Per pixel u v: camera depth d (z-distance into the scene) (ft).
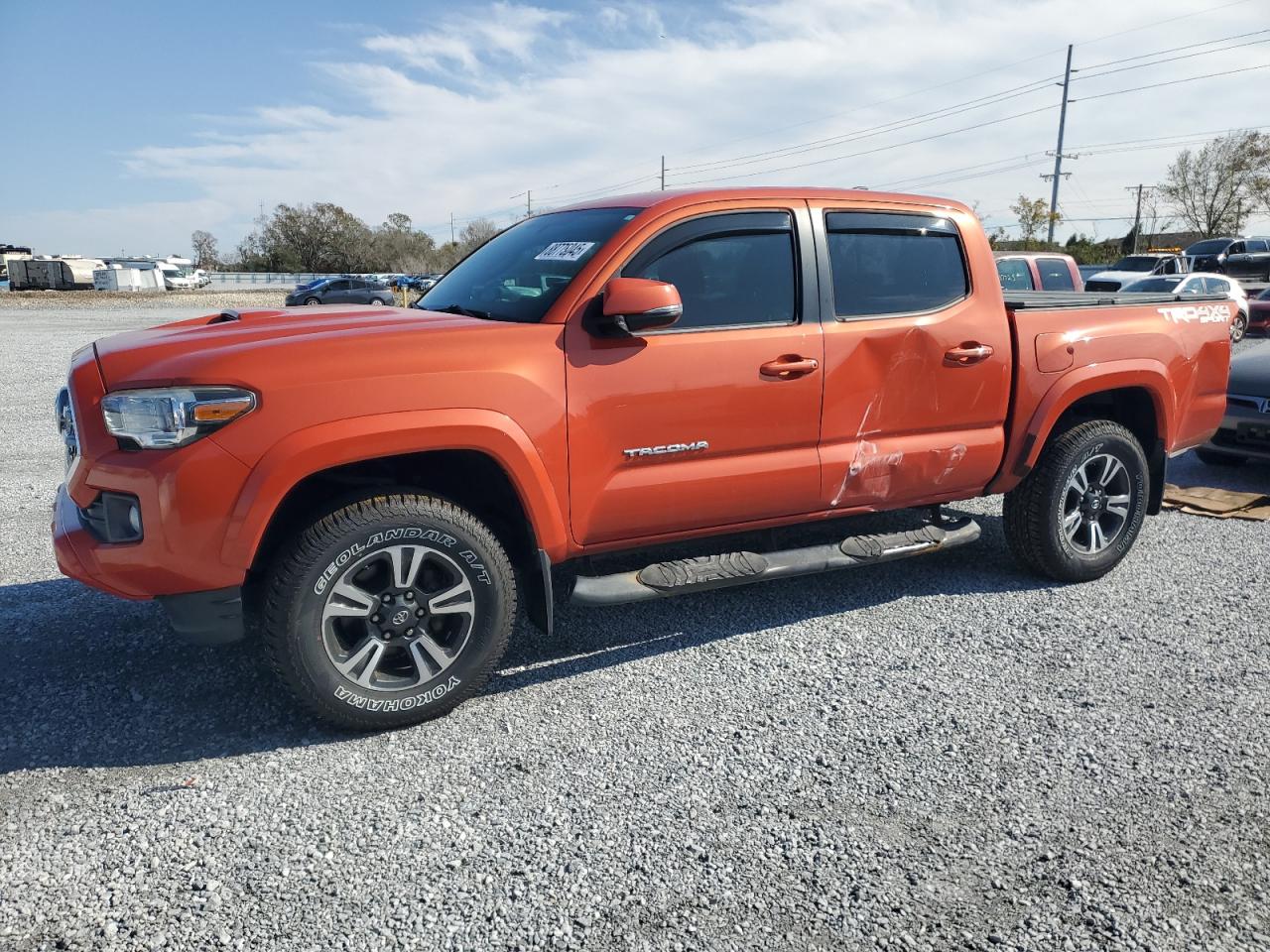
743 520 12.52
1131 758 9.85
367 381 9.68
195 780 9.40
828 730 10.46
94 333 71.87
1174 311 15.84
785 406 12.17
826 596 14.69
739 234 12.05
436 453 10.76
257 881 7.87
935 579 15.49
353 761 9.82
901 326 12.95
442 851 8.30
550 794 9.20
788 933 7.28
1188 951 7.09
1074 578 15.20
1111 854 8.26
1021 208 173.68
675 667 12.11
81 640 12.76
